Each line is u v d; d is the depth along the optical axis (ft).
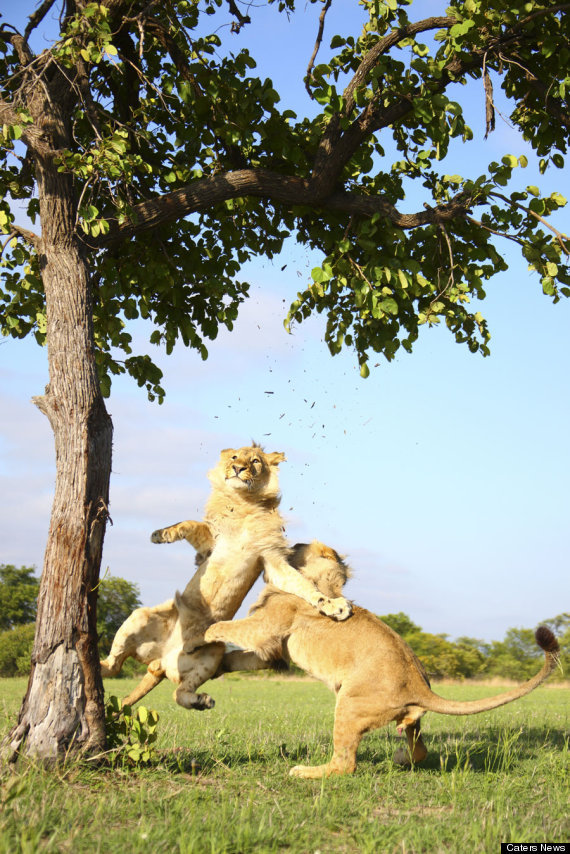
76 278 22.61
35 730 19.15
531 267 25.53
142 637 25.00
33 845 13.19
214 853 13.65
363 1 26.91
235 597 24.98
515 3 24.44
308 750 24.89
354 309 29.99
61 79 24.14
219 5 27.81
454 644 155.43
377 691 21.93
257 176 26.37
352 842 15.64
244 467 24.73
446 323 28.99
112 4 25.23
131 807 16.53
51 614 19.90
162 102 28.45
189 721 38.63
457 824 16.80
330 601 23.34
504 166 24.73
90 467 21.04
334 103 25.26
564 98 26.22
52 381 21.80
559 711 50.78
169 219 25.76
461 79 27.58
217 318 31.91
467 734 32.30
